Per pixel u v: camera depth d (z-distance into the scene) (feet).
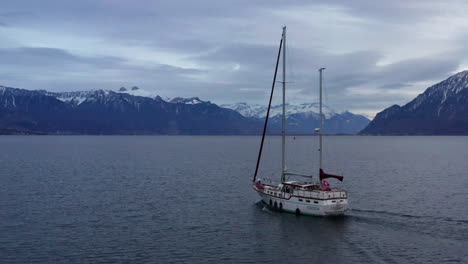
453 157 634.43
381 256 162.61
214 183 337.93
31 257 161.17
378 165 499.51
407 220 210.38
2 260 157.89
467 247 170.81
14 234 188.14
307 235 188.34
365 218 214.69
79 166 467.93
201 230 196.75
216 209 238.68
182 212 231.09
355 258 161.27
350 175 394.93
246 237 186.50
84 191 294.05
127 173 402.52
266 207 243.19
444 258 159.63
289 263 157.28
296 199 223.10
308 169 450.71
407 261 157.48
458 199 266.16
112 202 255.91
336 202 214.48
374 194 285.02
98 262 157.07
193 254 166.09
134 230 196.13
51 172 404.77
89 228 198.49
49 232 191.62
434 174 401.49
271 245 176.24
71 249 170.09
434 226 199.41
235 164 509.76
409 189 306.96
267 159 597.11
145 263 156.66
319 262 157.79
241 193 290.35
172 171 424.05
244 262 158.40
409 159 594.24
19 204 247.70
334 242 178.70
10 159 559.79
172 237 186.29
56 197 270.26
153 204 251.19
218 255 165.17
